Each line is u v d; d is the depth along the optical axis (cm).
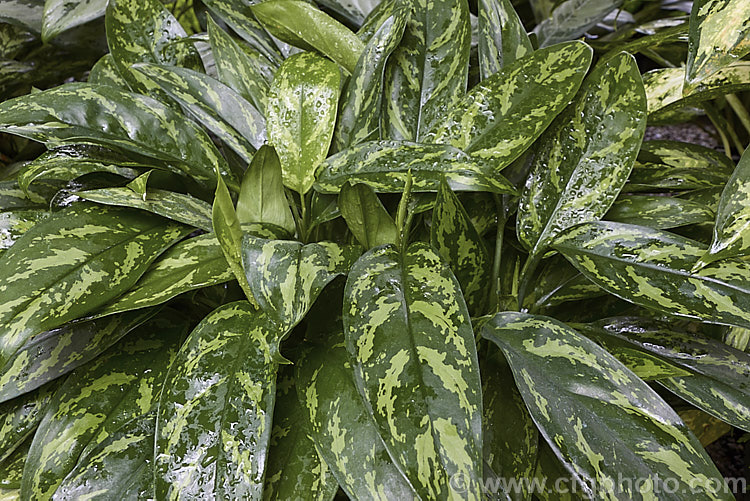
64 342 90
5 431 92
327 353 88
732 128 149
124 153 98
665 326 96
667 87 105
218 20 130
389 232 89
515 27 103
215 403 82
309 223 96
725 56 83
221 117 99
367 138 99
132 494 85
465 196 99
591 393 82
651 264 88
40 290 85
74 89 96
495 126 95
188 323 96
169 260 91
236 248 86
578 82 95
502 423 88
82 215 92
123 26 105
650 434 80
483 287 93
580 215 94
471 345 80
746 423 85
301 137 96
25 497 86
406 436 76
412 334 81
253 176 89
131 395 90
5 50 133
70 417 89
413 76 100
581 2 122
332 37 102
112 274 87
